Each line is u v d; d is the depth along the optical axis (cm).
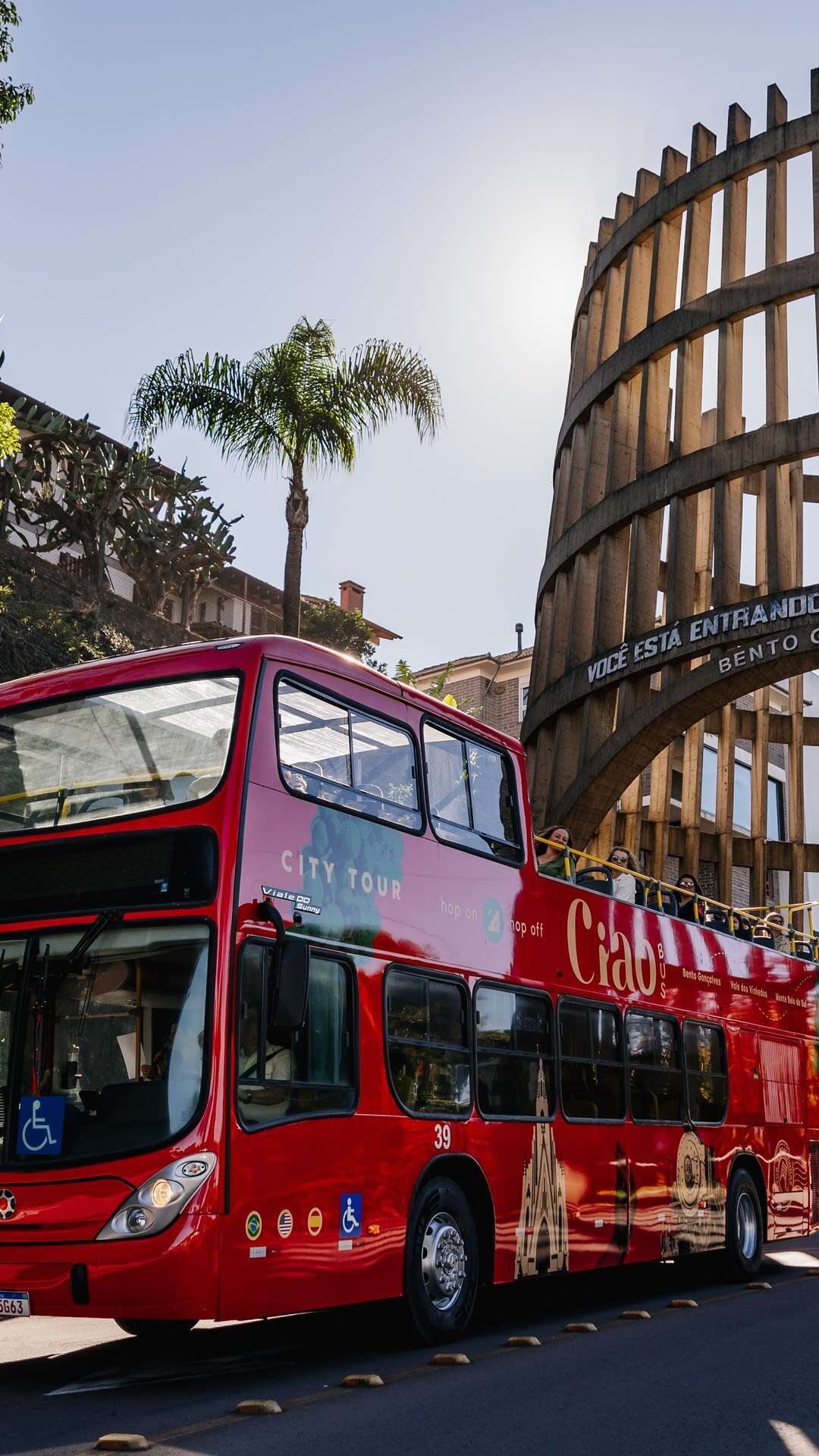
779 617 2200
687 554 2438
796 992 1714
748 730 3047
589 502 2753
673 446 2488
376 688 905
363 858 847
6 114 1694
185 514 3222
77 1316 662
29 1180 679
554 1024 1067
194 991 694
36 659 2405
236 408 2034
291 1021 707
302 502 2052
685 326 2525
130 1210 657
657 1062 1257
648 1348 866
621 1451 559
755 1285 1329
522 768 1107
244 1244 677
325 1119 761
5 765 802
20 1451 541
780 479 2328
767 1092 1541
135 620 2988
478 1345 886
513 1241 956
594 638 2570
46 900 745
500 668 4250
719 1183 1359
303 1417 619
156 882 724
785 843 2997
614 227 2969
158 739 771
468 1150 911
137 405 2041
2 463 2742
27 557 2703
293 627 2016
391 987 852
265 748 768
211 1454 534
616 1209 1123
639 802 2695
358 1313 930
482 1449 556
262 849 744
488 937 991
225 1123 678
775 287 2380
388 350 2064
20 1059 712
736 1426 612
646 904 1348
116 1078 690
